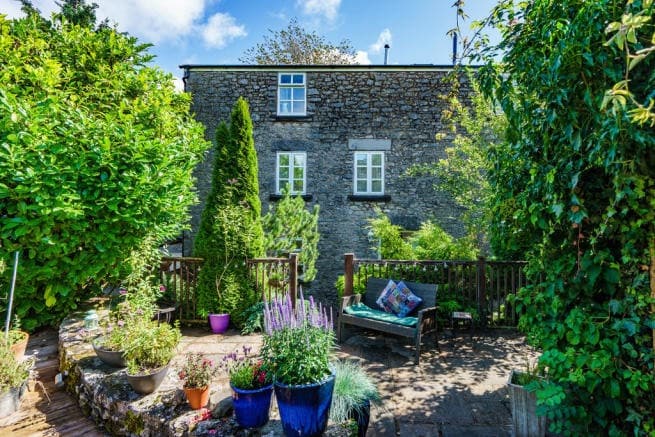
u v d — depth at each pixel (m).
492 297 5.37
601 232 2.06
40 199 3.46
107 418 2.81
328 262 9.52
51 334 4.47
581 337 2.26
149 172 4.16
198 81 9.48
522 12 2.50
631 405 2.17
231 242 5.23
